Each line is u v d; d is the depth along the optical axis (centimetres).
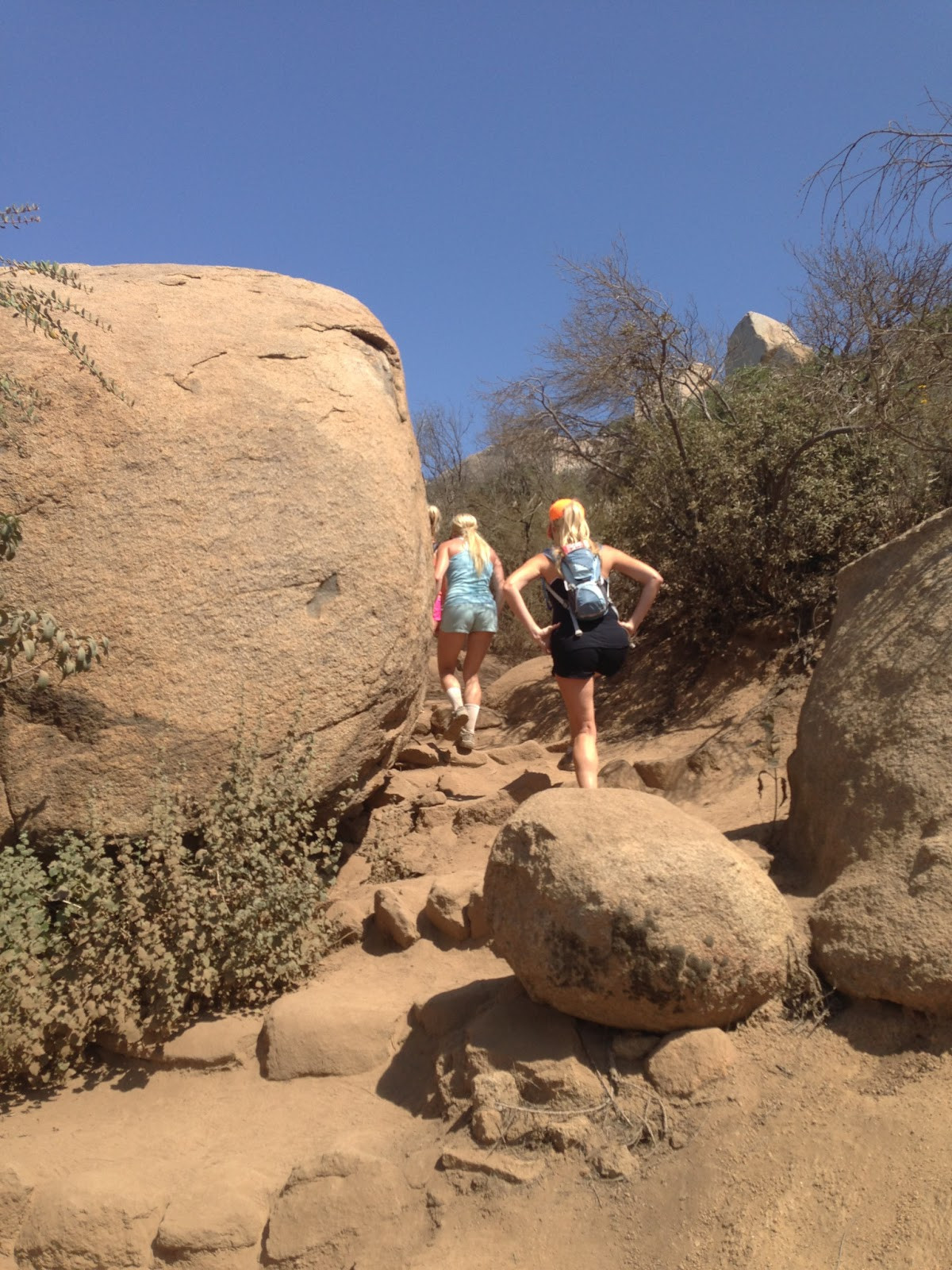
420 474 623
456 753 715
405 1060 399
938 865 336
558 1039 354
